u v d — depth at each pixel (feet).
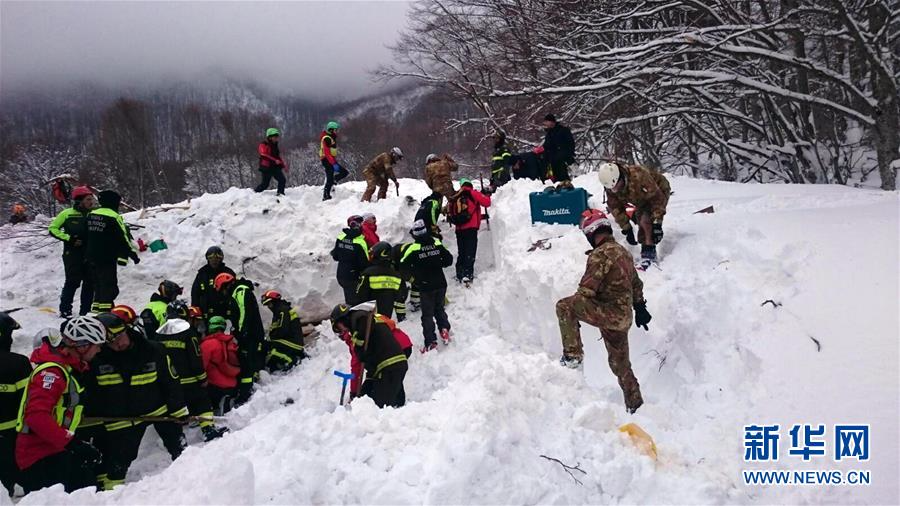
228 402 21.90
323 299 29.50
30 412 13.14
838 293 15.26
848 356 13.46
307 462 10.71
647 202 20.40
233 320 22.82
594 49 57.36
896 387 12.26
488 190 32.68
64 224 25.43
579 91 44.47
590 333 19.45
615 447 12.09
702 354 16.15
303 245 30.22
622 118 52.06
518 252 24.03
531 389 13.14
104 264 24.49
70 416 13.97
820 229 18.54
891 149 39.52
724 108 54.29
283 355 24.86
